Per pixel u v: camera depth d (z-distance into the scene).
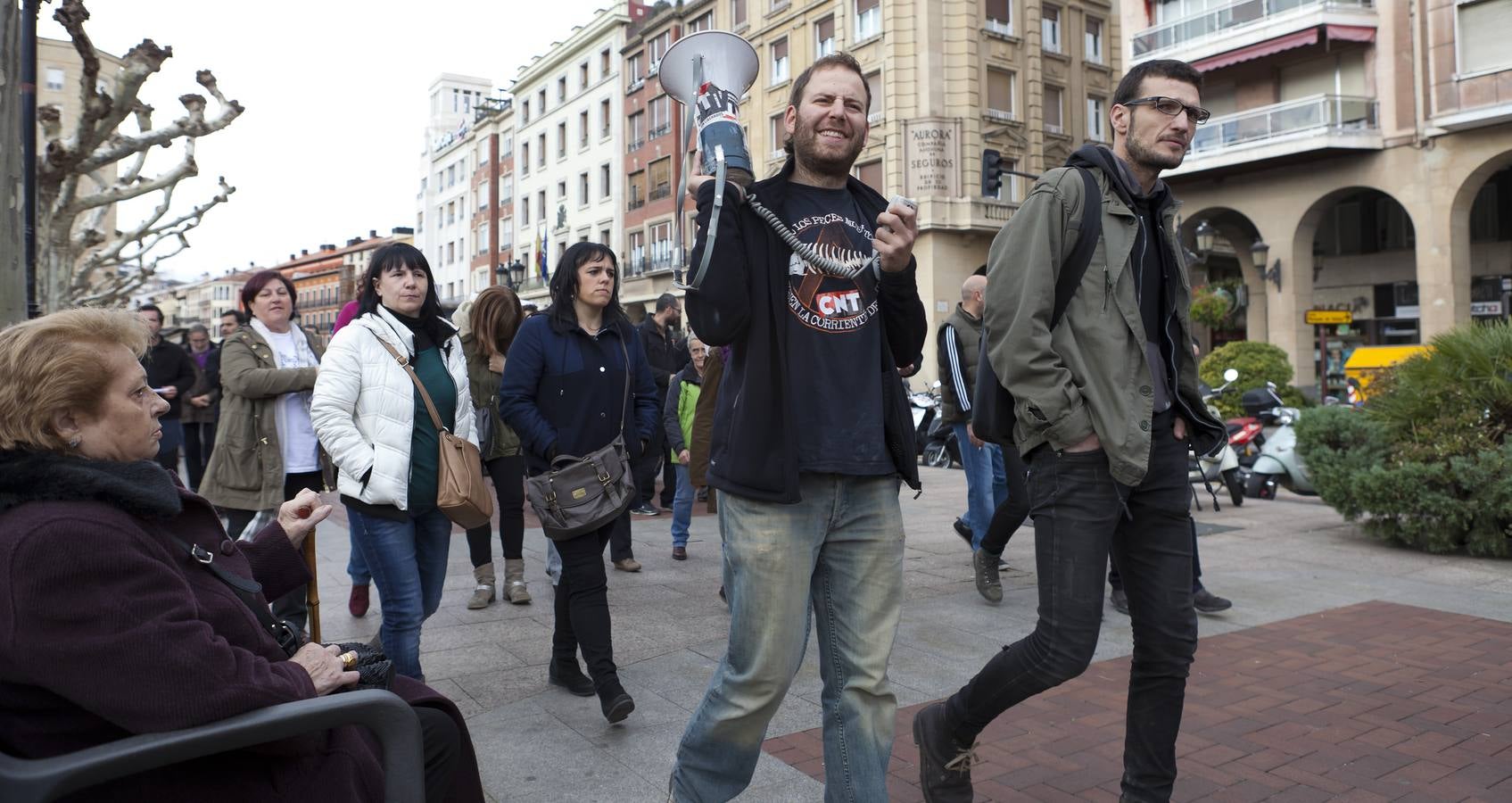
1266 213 24.08
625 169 45.03
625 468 3.84
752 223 2.37
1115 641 4.79
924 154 27.56
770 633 2.33
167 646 1.59
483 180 62.78
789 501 2.27
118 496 1.66
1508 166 23.11
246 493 4.70
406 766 1.75
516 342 4.02
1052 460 2.64
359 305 3.87
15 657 1.54
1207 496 10.76
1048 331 2.60
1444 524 6.90
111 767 1.49
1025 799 3.03
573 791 3.10
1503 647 4.65
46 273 6.05
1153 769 2.65
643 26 42.47
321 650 1.98
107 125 6.21
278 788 1.80
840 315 2.41
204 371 11.45
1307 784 3.12
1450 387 7.04
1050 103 30.77
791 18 32.16
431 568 3.89
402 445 3.59
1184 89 2.79
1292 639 4.84
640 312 43.81
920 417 16.48
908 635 4.92
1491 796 3.03
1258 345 20.88
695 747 2.45
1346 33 21.94
